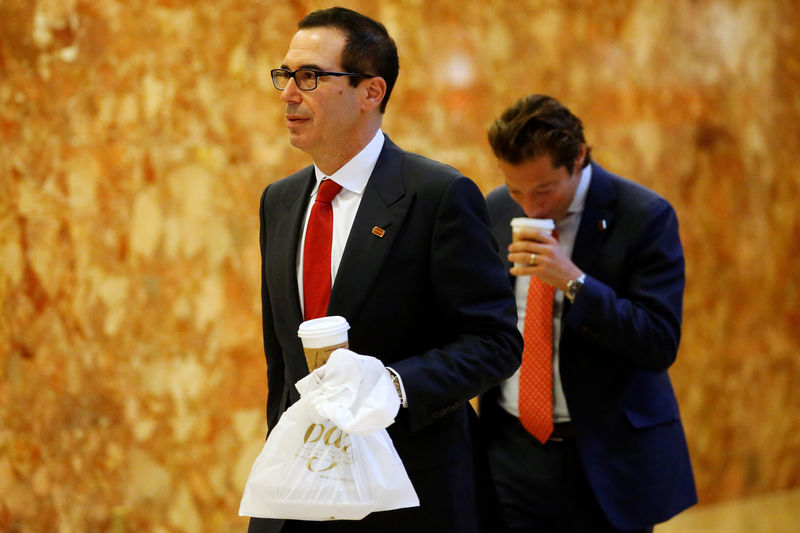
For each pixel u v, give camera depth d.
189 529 11.72
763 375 15.66
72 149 11.05
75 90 11.04
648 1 14.29
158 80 11.34
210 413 11.80
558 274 7.39
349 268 5.70
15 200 10.91
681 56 14.61
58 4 10.92
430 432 5.80
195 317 11.69
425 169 5.89
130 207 11.30
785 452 15.98
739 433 15.45
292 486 5.14
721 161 15.08
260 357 12.10
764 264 15.59
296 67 5.62
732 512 14.94
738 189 15.25
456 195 5.72
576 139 7.59
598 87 13.96
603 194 8.00
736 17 15.10
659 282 7.73
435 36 12.78
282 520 5.89
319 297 5.87
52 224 11.03
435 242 5.69
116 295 11.29
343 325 5.23
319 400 5.01
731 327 15.28
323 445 5.16
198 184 11.62
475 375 5.51
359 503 5.12
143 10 11.23
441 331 5.90
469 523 5.91
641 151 14.33
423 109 12.73
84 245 11.14
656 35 14.39
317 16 5.73
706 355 15.08
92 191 11.15
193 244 11.63
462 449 5.98
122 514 11.34
